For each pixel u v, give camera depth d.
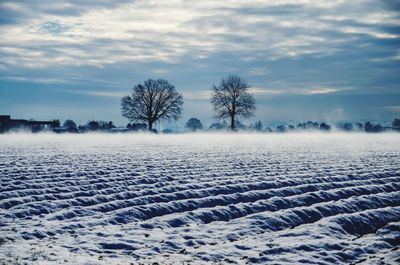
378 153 40.31
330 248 10.56
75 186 18.77
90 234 11.48
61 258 9.14
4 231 11.62
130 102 118.88
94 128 124.94
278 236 11.67
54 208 14.78
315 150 45.28
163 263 9.12
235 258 9.59
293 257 9.73
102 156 35.62
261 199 17.16
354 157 35.53
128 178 21.61
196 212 14.02
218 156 36.53
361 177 22.66
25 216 13.77
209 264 9.12
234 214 14.43
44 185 19.02
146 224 12.73
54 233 11.59
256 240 11.20
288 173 24.19
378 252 10.44
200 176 22.73
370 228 13.21
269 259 9.54
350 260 9.81
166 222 12.98
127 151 42.53
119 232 11.70
